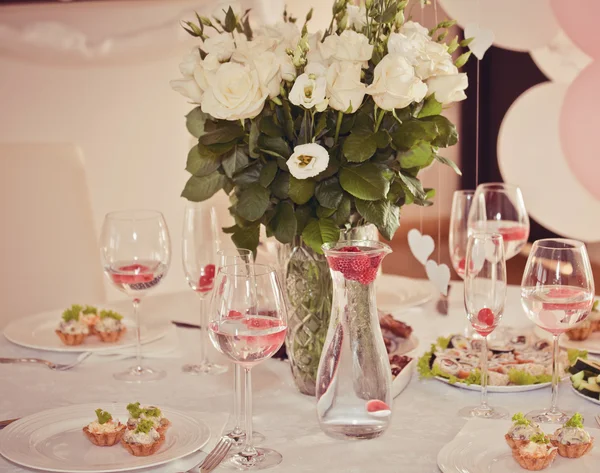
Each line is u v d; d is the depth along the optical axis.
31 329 1.79
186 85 1.38
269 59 1.27
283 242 1.34
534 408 1.37
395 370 1.46
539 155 5.24
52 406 1.40
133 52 3.56
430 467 1.15
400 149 1.34
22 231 2.43
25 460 1.13
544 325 1.29
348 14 1.38
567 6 4.83
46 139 3.60
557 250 1.28
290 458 1.19
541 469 1.10
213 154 1.40
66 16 3.50
